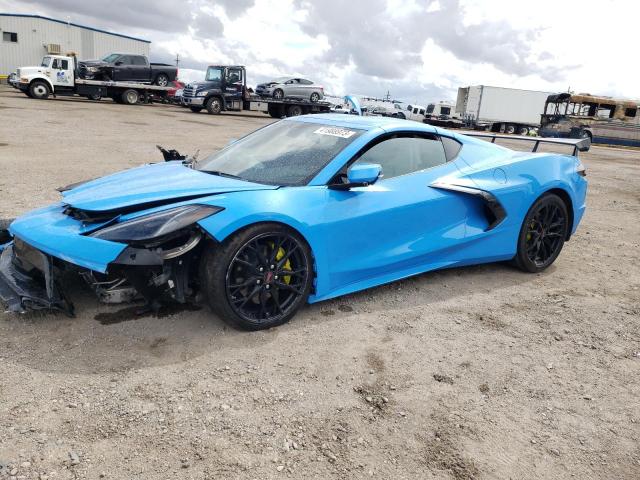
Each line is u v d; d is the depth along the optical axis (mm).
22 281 3133
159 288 2992
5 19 41656
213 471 2045
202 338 3053
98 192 3232
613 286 4449
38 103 23562
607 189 10141
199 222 2828
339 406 2521
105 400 2438
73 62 27453
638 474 2207
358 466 2135
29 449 2090
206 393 2541
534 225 4551
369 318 3492
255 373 2744
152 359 2805
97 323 3143
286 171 3467
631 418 2584
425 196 3795
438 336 3311
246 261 3029
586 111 29547
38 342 2902
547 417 2549
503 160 4398
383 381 2764
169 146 11906
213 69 27531
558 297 4109
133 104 29328
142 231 2777
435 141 4125
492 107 41312
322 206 3285
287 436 2281
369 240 3535
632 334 3510
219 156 3949
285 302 3268
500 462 2221
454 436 2363
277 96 29062
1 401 2375
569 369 3012
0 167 7949
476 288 4195
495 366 2992
